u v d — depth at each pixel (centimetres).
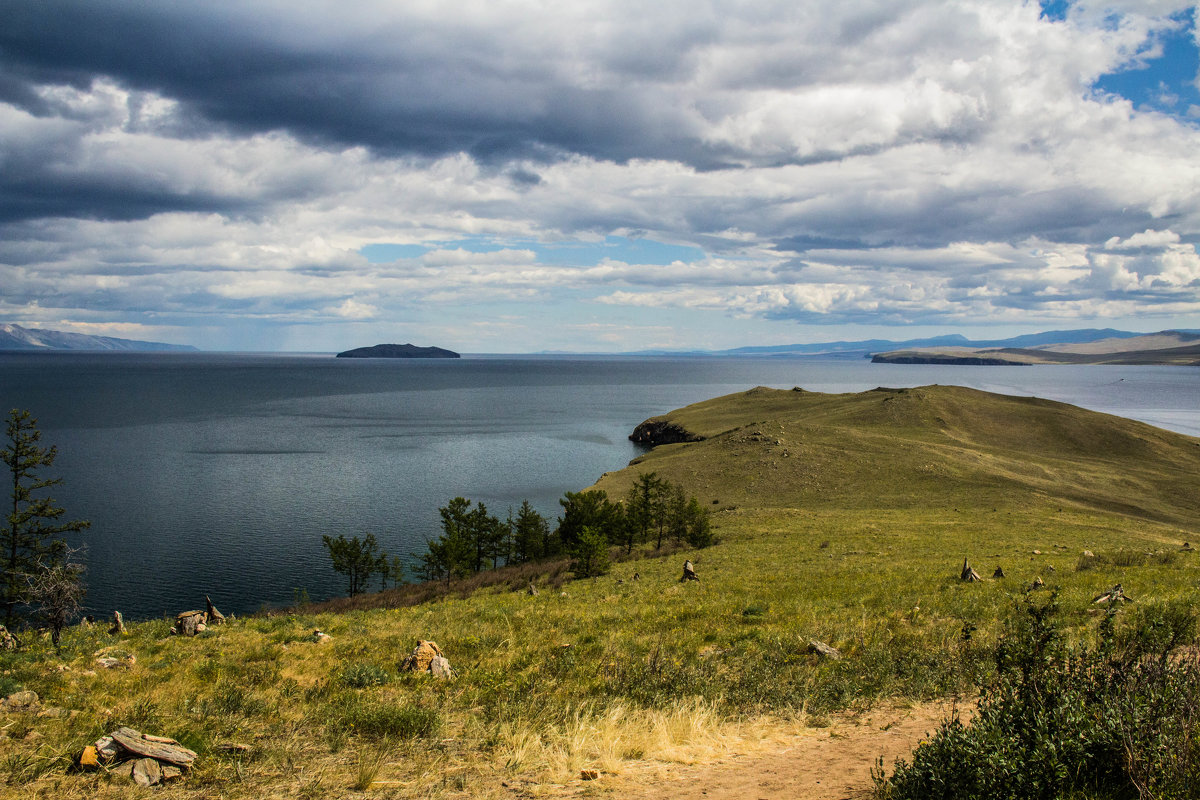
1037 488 7956
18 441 4184
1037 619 782
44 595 1823
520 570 4966
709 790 737
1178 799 542
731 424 14912
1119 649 844
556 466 11762
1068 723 623
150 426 16488
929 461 9050
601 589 3009
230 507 8569
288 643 1823
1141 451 11312
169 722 1040
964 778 598
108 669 1501
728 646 1575
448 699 1202
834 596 2208
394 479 10475
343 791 766
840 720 1002
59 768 823
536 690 1214
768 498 8250
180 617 2056
